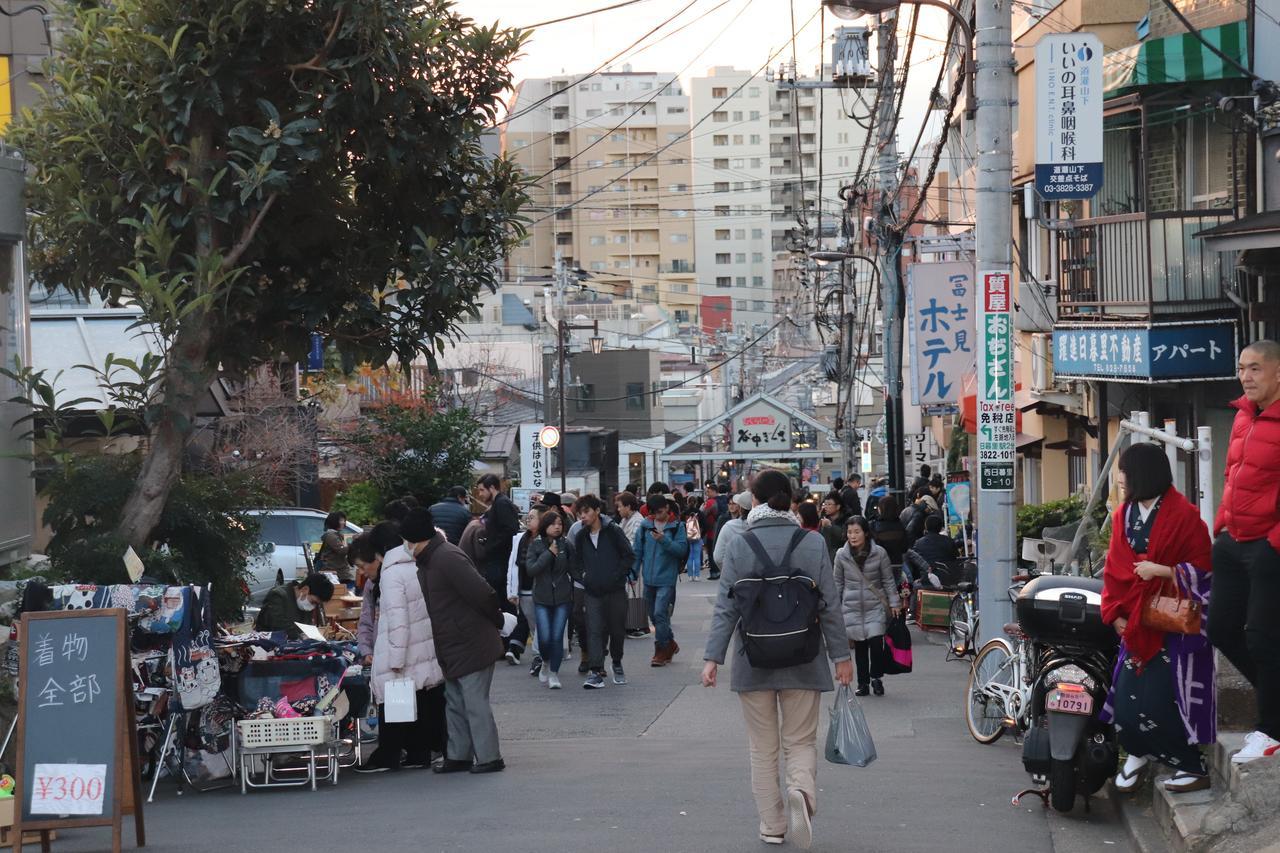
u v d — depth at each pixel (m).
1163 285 20.05
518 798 10.52
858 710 8.67
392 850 8.70
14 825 8.44
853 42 32.47
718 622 8.63
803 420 65.69
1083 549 18.00
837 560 16.72
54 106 14.08
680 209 138.62
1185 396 21.61
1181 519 8.55
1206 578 8.55
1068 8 25.56
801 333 83.94
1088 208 23.83
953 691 17.17
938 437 48.53
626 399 79.19
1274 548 7.84
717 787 10.67
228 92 13.02
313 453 33.16
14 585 12.62
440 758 13.53
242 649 12.02
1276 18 18.97
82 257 13.82
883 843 8.62
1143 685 8.67
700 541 39.84
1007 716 12.16
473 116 14.44
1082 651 9.63
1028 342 31.81
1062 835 8.91
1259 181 18.77
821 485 70.81
